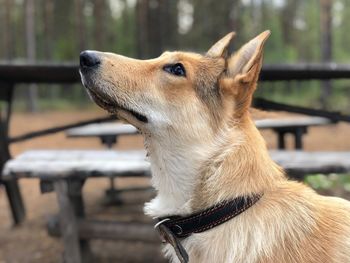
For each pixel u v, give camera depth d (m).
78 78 1.14
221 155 0.54
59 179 0.86
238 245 0.51
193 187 0.54
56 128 1.17
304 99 5.32
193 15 6.61
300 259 0.50
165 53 0.62
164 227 0.55
